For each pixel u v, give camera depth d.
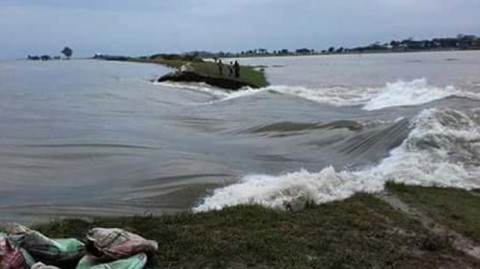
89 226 7.49
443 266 6.59
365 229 7.68
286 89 36.12
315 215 8.21
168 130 19.48
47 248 5.85
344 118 20.73
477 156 12.93
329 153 14.99
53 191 11.32
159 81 48.06
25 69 89.75
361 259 6.55
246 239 6.93
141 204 10.28
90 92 37.00
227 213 8.11
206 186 11.32
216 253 6.46
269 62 137.88
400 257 6.74
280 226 7.57
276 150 15.45
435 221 8.38
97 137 17.59
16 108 27.02
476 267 6.65
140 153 14.81
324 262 6.31
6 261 5.28
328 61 144.75
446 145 13.54
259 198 9.10
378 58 163.75
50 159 14.19
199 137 17.98
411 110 21.17
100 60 176.00
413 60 123.06
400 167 12.11
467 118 15.83
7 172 12.82
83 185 11.74
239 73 48.91
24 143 16.38
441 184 11.02
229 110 25.66
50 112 25.30
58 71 79.12
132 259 5.82
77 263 5.96
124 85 44.47
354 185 10.09
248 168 13.13
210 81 43.44
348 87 41.16
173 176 12.24
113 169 13.09
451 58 127.50
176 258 6.32
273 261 6.33
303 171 11.17
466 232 7.91
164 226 7.40
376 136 15.60
